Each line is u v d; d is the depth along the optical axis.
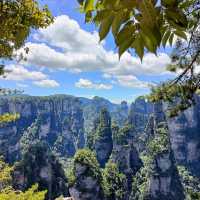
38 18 7.99
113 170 161.12
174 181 162.75
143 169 173.12
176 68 11.52
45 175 147.75
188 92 10.88
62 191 152.50
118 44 1.79
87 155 151.25
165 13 1.81
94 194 146.88
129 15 1.75
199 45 8.55
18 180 140.12
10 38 7.90
